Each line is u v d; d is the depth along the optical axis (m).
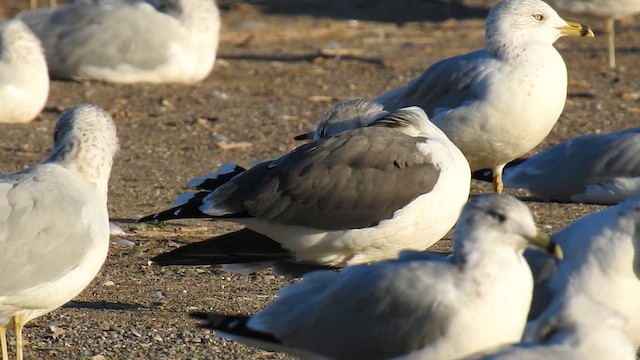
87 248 10.20
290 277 12.53
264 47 30.92
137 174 18.67
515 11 15.14
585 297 8.34
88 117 10.55
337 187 11.66
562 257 8.88
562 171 16.86
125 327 11.61
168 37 26.33
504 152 15.39
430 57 29.28
